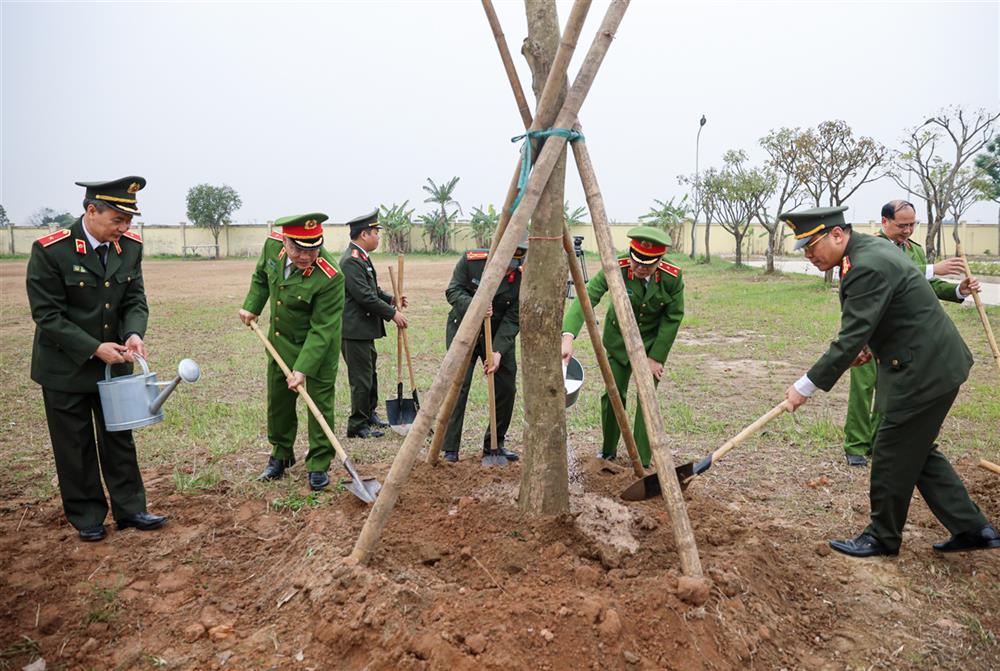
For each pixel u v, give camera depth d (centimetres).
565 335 508
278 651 301
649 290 516
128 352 411
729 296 1927
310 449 499
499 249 331
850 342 366
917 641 325
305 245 472
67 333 394
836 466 551
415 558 361
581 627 288
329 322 492
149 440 611
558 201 364
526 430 387
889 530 398
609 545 373
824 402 758
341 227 4841
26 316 1568
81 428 413
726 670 287
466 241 5038
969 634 331
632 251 496
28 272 396
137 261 433
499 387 555
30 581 367
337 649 294
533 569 345
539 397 379
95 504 424
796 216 391
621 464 553
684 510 333
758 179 2598
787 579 373
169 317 1584
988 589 371
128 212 401
